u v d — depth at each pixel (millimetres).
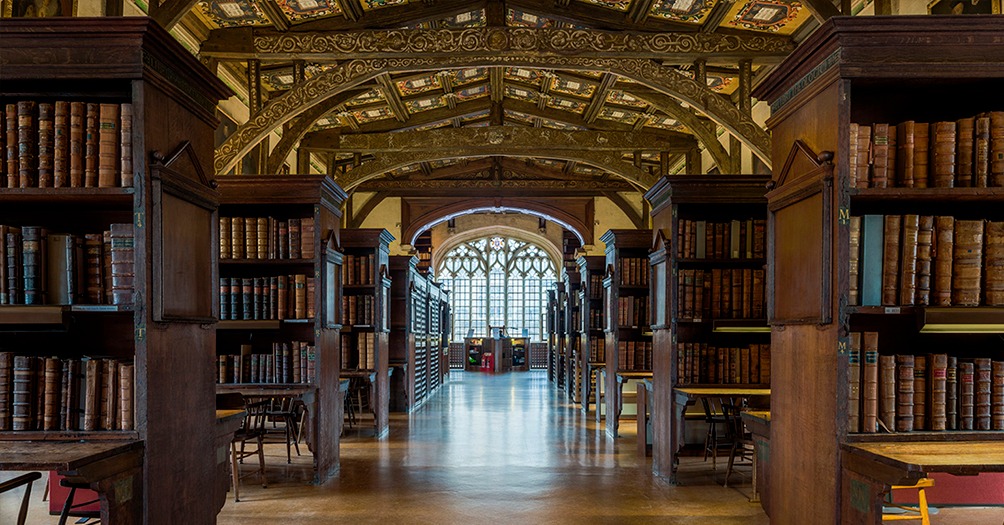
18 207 3758
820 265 3336
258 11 9094
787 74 3762
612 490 6387
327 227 7031
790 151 3785
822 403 3367
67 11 6508
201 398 3891
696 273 6672
